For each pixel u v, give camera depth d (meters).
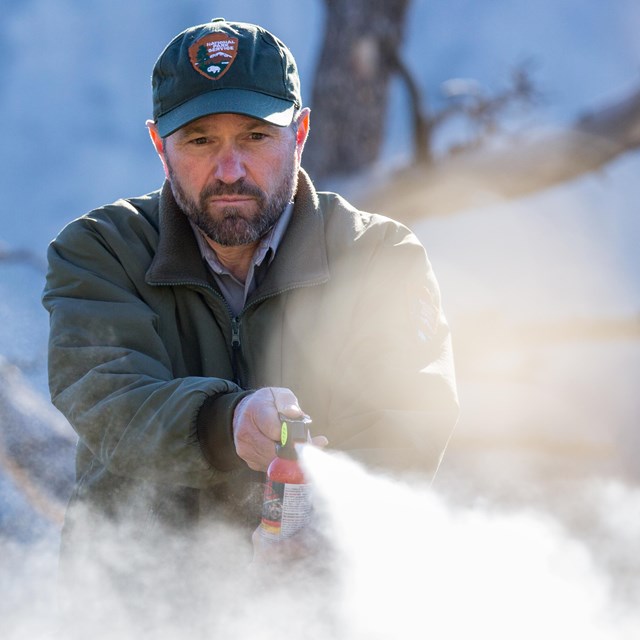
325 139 27.69
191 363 8.52
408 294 8.46
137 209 8.91
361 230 8.69
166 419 7.57
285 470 7.31
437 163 26.81
